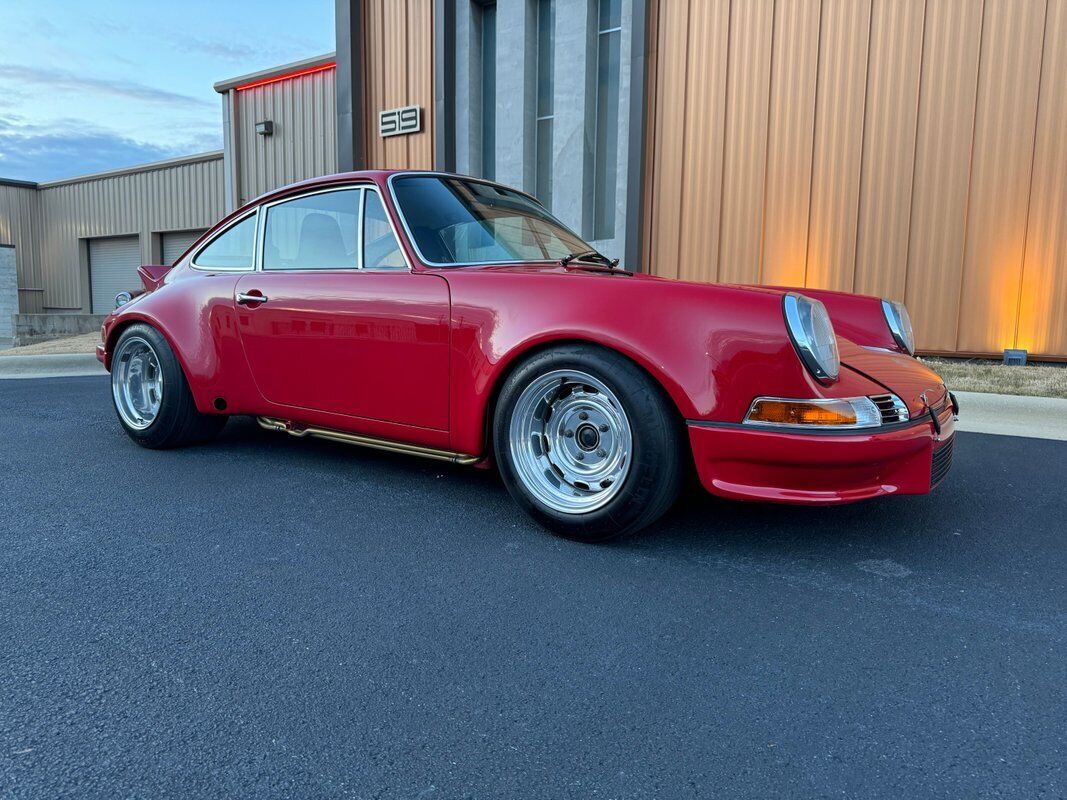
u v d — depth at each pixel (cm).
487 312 233
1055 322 629
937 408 227
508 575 204
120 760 123
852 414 198
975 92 641
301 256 296
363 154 1059
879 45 680
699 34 773
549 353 221
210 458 333
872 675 154
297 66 1316
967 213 655
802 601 190
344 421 275
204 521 246
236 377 309
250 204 320
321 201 291
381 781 119
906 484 210
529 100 941
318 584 197
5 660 155
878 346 287
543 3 933
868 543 233
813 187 724
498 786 118
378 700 143
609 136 891
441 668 155
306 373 282
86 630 169
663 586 198
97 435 383
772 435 196
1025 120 625
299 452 345
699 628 174
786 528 246
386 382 258
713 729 134
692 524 248
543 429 234
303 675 151
